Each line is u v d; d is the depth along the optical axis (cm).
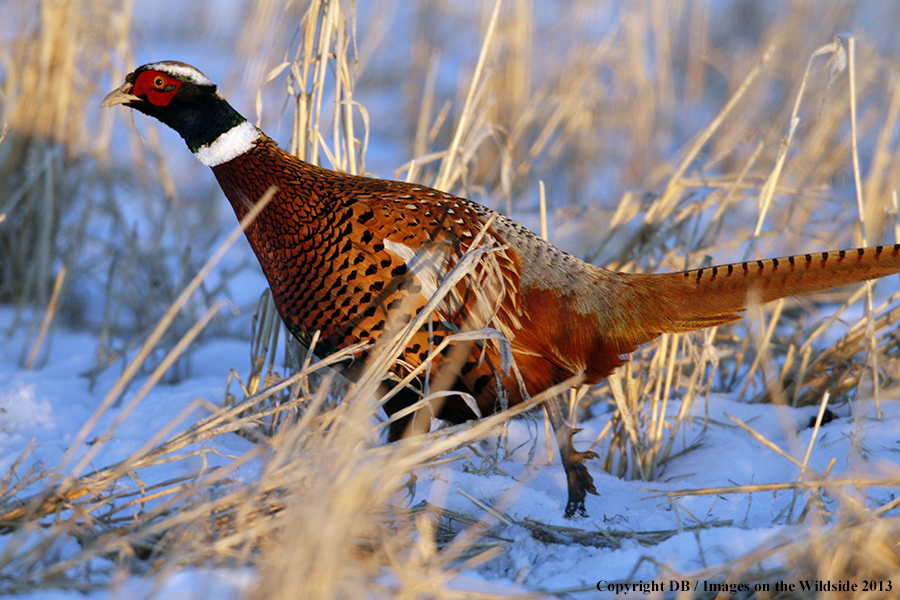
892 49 2523
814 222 1538
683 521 898
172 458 820
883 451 1064
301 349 1134
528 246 940
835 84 2306
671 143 2623
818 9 2603
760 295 923
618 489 1023
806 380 1263
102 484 779
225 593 624
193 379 1373
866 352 1161
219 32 3497
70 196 1628
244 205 992
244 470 949
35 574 661
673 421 1211
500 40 2347
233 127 985
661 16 2478
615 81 2486
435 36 2719
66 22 1554
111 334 1543
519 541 830
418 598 647
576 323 917
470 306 898
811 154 2066
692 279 929
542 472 1074
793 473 1056
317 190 942
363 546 737
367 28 2852
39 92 1559
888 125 1853
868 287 1155
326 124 2141
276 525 698
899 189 1838
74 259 1562
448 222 916
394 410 978
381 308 905
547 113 2308
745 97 2480
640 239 1340
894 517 705
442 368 911
